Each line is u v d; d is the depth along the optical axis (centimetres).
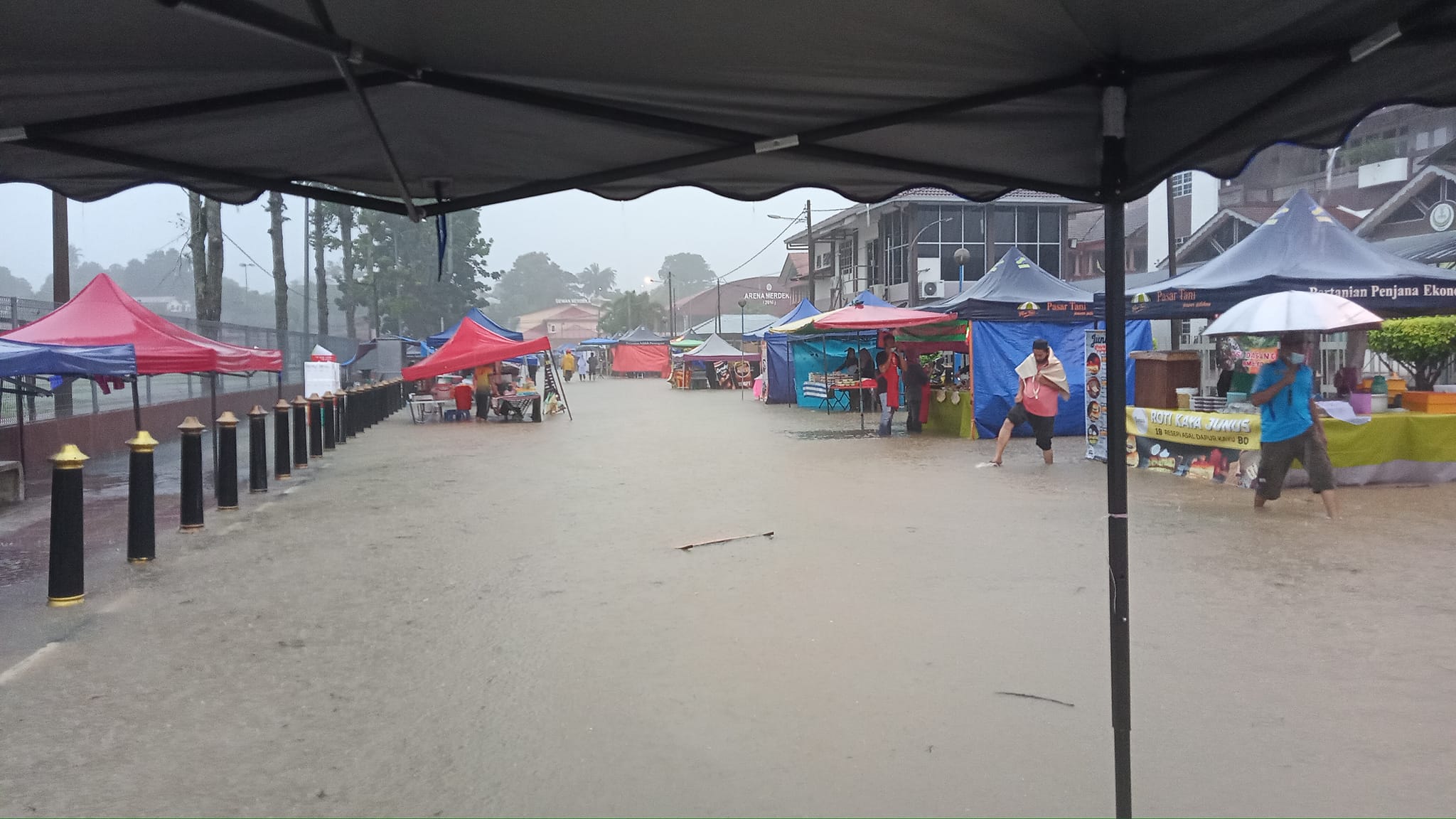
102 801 378
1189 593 657
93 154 293
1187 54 250
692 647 562
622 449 1764
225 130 286
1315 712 449
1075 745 418
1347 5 218
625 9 221
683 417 2661
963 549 820
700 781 389
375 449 1845
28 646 582
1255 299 962
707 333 7219
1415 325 1266
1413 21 208
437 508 1104
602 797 377
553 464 1538
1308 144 276
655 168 322
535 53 245
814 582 714
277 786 390
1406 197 2477
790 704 470
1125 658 288
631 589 703
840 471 1370
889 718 451
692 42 240
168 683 513
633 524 976
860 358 2164
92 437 1672
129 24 222
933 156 324
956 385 1897
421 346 3916
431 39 237
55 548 677
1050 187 342
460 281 7006
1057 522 938
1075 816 355
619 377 6925
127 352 1137
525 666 534
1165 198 3359
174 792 386
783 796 375
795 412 2805
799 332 2177
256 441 1234
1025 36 240
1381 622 586
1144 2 221
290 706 478
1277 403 946
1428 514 937
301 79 258
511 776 396
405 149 306
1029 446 1662
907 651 549
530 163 322
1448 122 2719
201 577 757
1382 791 371
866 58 251
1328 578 693
